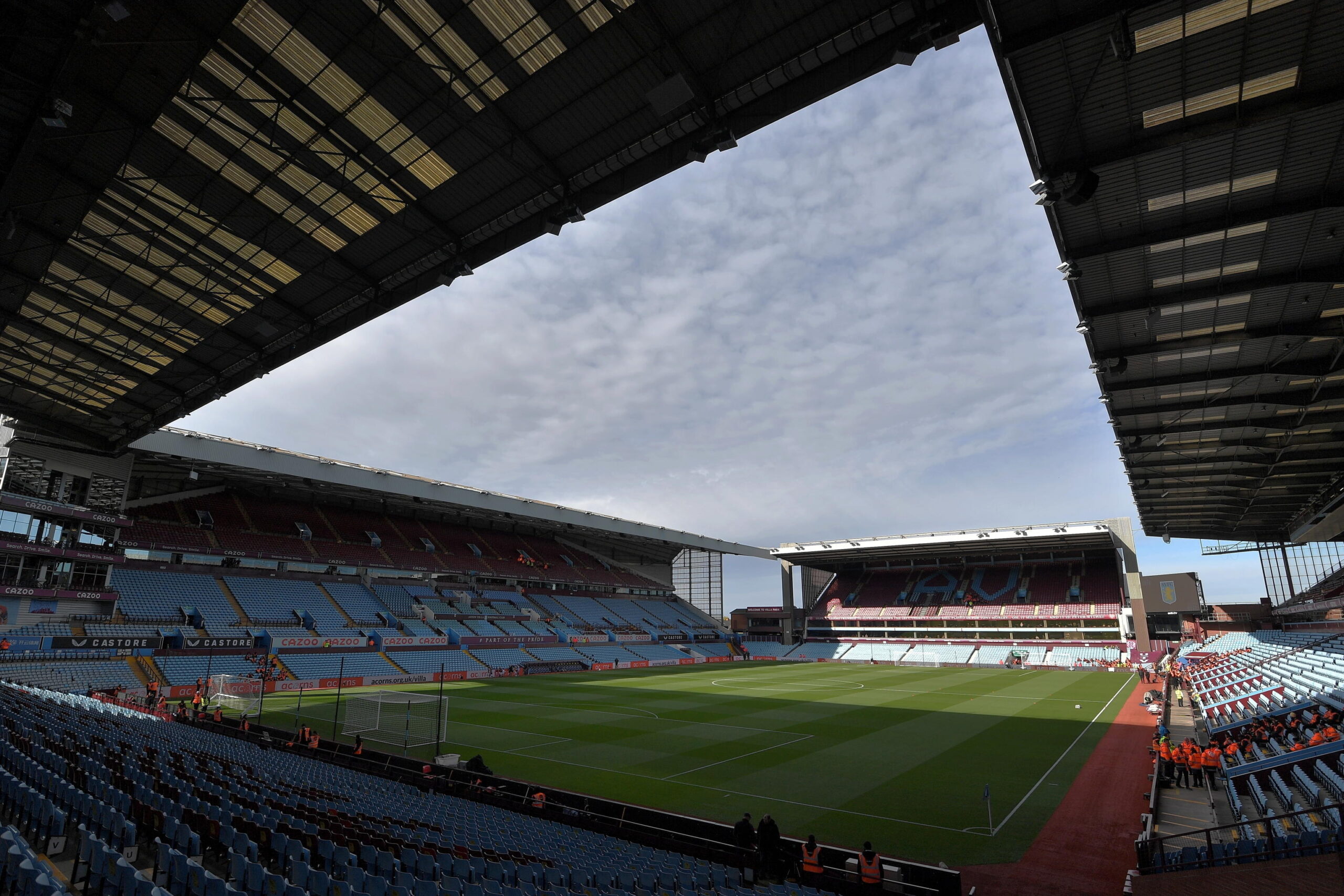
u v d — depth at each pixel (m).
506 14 12.52
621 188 15.56
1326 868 8.38
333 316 22.25
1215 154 15.24
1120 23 11.72
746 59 12.88
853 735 27.83
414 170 16.22
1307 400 27.05
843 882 11.84
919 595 91.25
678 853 13.69
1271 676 31.64
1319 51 12.65
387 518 72.06
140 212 18.02
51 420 31.61
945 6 11.45
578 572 86.56
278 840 9.59
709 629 94.06
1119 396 28.50
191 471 48.12
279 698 38.72
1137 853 12.08
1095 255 18.67
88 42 11.74
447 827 12.74
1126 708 36.06
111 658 38.06
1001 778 20.31
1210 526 63.12
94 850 7.80
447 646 57.25
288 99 14.39
